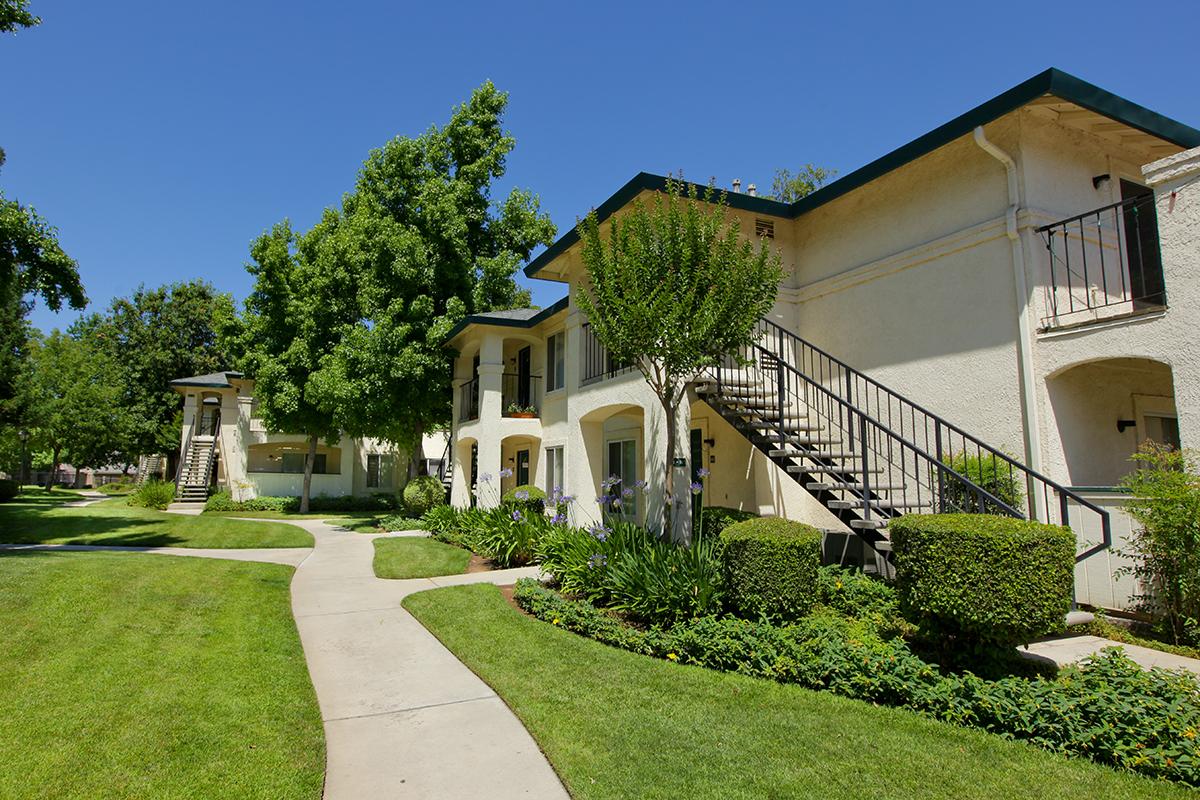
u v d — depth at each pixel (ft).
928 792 10.78
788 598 18.88
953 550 15.49
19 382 70.23
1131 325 22.36
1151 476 20.93
